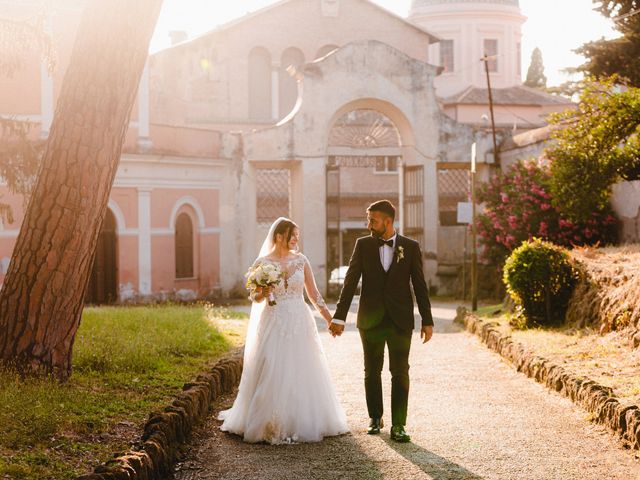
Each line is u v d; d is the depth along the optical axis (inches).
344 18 1582.2
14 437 261.3
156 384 383.2
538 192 924.0
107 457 256.5
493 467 265.4
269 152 1172.5
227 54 1540.4
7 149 542.9
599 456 275.1
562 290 592.4
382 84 1195.9
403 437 301.3
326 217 1179.3
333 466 270.7
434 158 1206.9
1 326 370.3
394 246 312.3
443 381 434.3
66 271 372.5
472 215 816.9
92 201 372.8
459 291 1167.0
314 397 310.8
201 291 1161.4
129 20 364.2
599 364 401.4
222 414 338.6
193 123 1513.3
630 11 820.6
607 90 765.9
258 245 1556.3
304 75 1171.9
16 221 980.6
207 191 1168.2
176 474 262.5
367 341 312.7
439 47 2103.8
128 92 373.1
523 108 1866.4
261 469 268.2
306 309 323.9
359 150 1218.6
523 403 367.6
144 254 1091.9
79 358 415.5
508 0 2119.8
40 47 498.9
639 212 808.9
